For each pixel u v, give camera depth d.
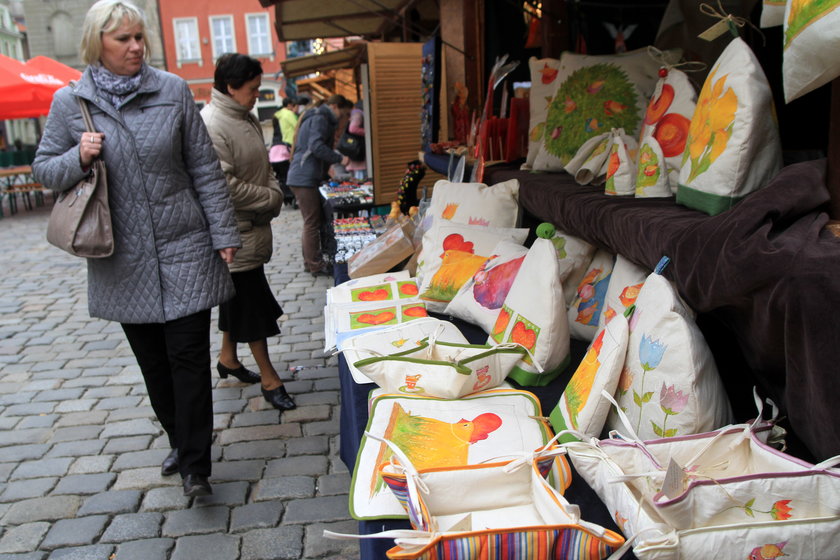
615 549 1.18
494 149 4.16
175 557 2.39
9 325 5.40
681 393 1.42
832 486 1.14
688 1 2.74
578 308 2.46
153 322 2.49
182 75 30.48
